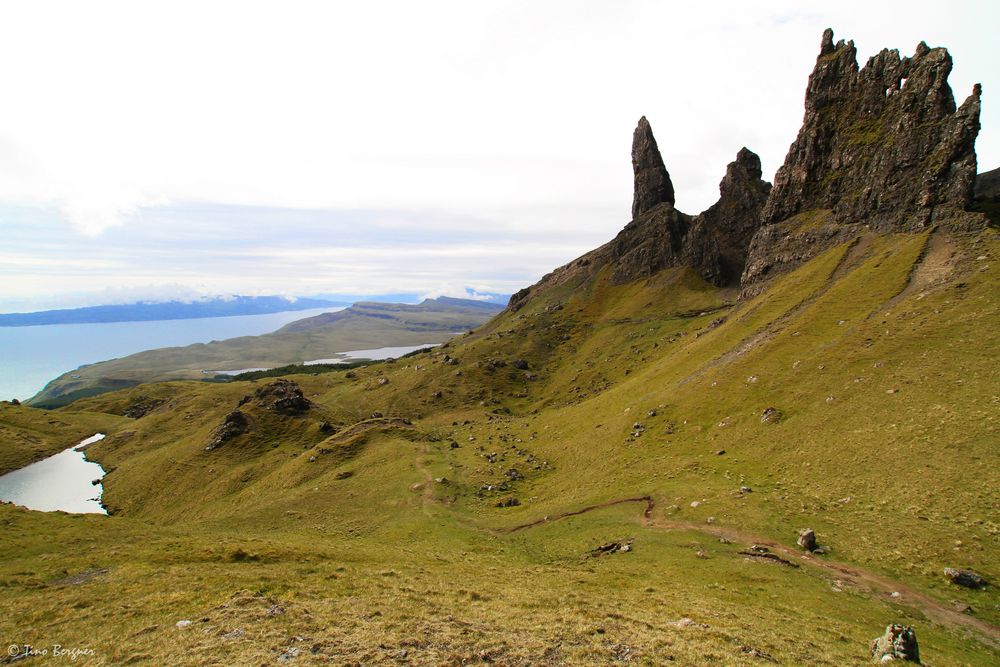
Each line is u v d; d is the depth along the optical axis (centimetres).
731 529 5506
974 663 3017
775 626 3228
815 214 15212
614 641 2719
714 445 8175
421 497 8669
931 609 3741
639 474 7944
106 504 13250
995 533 4391
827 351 9031
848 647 2953
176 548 5150
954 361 7012
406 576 4319
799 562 4606
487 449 11956
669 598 3831
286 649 2527
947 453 5569
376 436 13025
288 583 3844
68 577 4144
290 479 11381
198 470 13675
